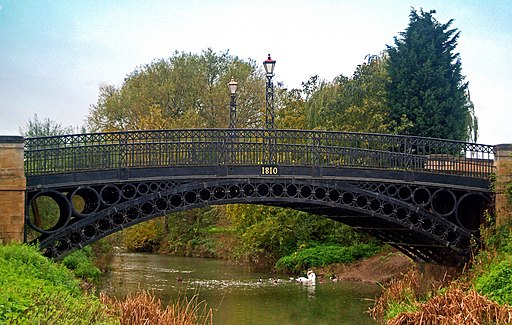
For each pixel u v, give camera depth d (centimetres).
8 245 2134
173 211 2533
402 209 2991
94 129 5738
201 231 5959
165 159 2520
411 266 3672
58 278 2036
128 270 4466
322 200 2706
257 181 2623
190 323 2114
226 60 6259
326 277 3959
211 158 2572
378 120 4331
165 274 4212
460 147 2920
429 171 2861
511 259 2345
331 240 4512
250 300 3123
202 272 4350
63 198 2375
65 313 1530
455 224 2916
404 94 4491
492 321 1873
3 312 1368
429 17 4656
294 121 4644
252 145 2630
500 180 2873
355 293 3341
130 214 2592
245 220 4756
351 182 2745
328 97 4638
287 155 2692
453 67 4622
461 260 2934
